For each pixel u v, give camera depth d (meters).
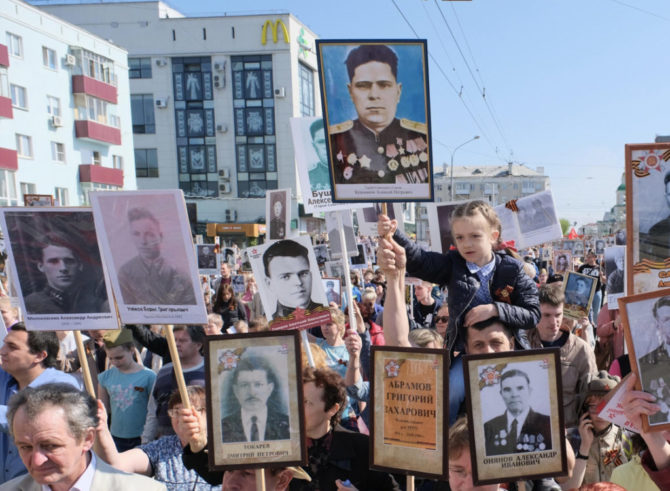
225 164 47.12
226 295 8.81
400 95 2.78
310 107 50.25
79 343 2.64
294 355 2.20
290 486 2.65
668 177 2.16
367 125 2.78
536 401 2.11
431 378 2.17
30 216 2.63
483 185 100.62
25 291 2.65
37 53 28.44
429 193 2.80
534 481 2.60
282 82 46.34
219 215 46.59
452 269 3.05
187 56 46.75
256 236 41.78
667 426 2.01
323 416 2.69
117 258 2.52
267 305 4.57
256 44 46.06
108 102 33.78
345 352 5.11
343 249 4.51
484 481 2.08
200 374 4.28
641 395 2.01
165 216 2.47
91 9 47.28
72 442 2.19
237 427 2.17
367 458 2.69
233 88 46.75
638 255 2.17
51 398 2.19
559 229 6.79
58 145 30.09
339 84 2.77
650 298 2.03
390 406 2.21
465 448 2.23
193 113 47.25
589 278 5.91
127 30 47.03
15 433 2.18
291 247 4.59
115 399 4.47
